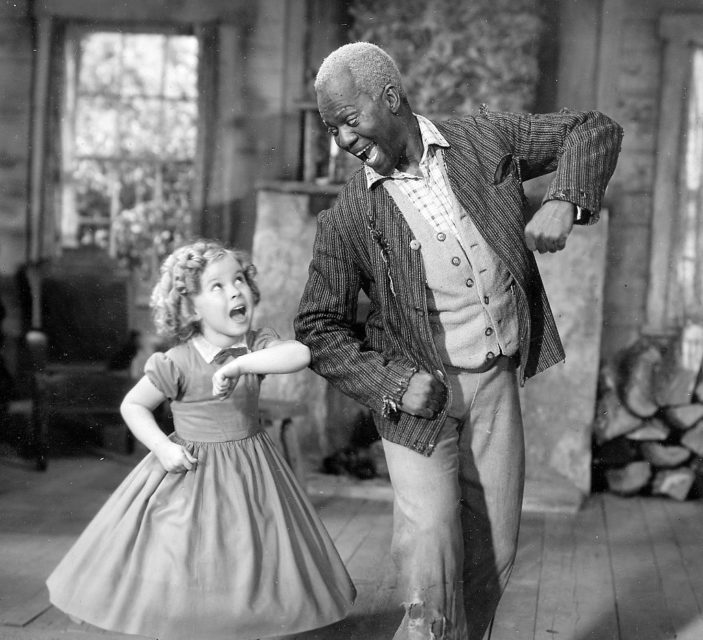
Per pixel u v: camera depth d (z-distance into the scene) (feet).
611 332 26.18
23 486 23.04
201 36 28.60
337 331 9.71
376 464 24.16
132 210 30.32
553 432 24.03
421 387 8.95
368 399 9.25
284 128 28.43
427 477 9.05
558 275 23.99
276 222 25.26
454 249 8.95
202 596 10.16
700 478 23.77
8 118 29.45
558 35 26.32
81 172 30.30
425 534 8.87
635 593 15.57
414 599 8.75
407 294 9.02
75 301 28.40
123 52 30.07
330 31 27.99
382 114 8.77
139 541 10.46
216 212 28.86
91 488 23.00
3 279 28.81
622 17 26.03
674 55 25.90
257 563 10.39
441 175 9.11
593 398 23.86
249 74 28.45
